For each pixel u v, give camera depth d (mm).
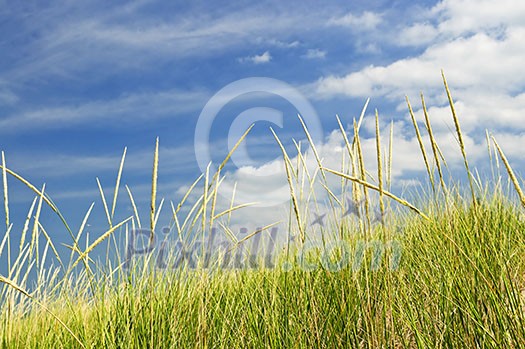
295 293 2178
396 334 1792
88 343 1973
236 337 2125
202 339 1939
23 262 1912
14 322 2062
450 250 1921
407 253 2424
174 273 2156
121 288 2096
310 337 1963
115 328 2006
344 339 1906
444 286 1879
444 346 1733
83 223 1914
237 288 2512
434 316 1869
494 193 3018
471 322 1656
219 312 2262
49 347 2111
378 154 1574
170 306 2055
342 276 2020
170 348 1917
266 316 2102
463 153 1592
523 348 1481
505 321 1550
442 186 1641
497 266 1662
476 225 1730
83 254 1851
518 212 2908
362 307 1761
